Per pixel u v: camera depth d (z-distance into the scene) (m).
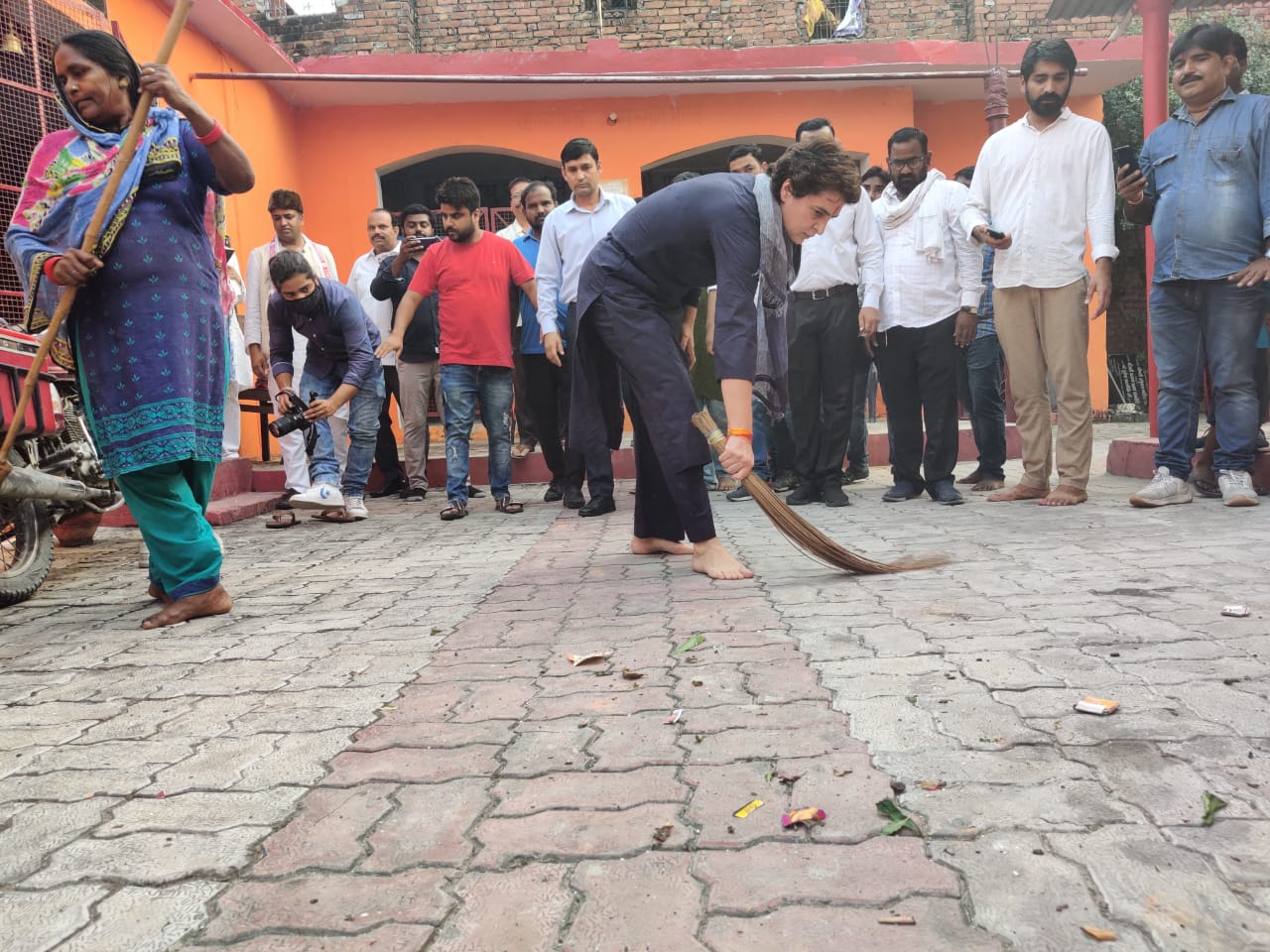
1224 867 1.41
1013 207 5.11
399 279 6.71
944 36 11.79
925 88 10.84
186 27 8.03
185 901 1.47
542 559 4.31
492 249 5.98
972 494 5.94
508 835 1.62
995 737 1.90
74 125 3.18
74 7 6.45
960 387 8.07
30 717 2.39
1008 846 1.49
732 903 1.39
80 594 4.11
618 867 1.50
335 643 2.97
